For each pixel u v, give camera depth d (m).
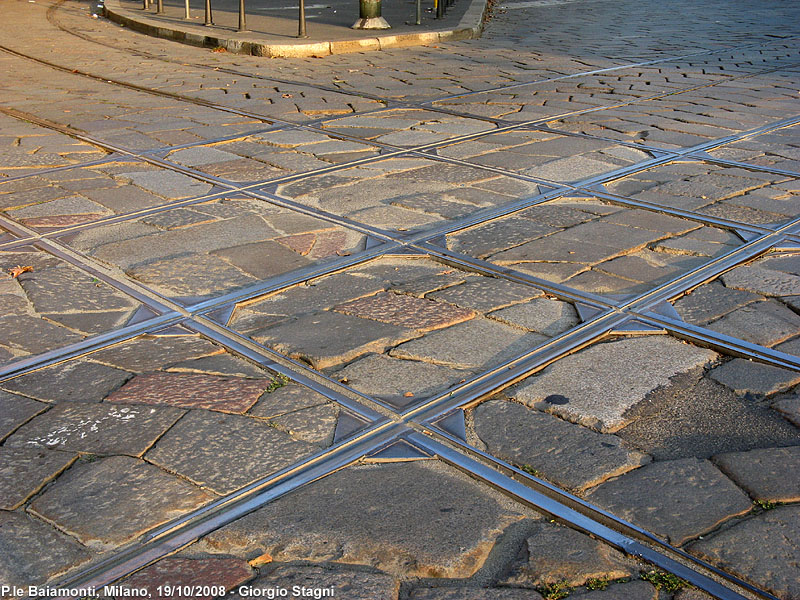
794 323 3.62
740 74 9.91
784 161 6.20
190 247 4.51
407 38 12.60
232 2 17.31
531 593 2.14
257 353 3.38
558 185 5.60
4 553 2.29
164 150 6.57
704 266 4.23
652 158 6.29
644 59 11.11
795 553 2.27
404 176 5.84
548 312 3.74
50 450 2.75
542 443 2.79
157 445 2.77
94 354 3.38
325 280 4.11
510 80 9.60
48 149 6.55
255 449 2.74
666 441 2.80
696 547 2.29
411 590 2.16
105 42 12.80
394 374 3.21
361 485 2.57
